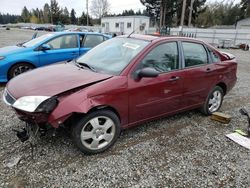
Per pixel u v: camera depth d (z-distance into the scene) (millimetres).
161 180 2621
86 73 3123
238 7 51250
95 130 2922
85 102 2672
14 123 3711
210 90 4289
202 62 4090
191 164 2938
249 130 3781
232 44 23484
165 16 46031
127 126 3254
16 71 5809
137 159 2973
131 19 34531
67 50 6461
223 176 2744
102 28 40375
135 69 3152
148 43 3441
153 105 3393
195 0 43688
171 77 3508
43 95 2625
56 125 2598
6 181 2471
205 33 27500
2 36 25938
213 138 3637
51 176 2580
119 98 2973
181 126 3990
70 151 3037
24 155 2900
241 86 7039
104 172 2693
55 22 78125
